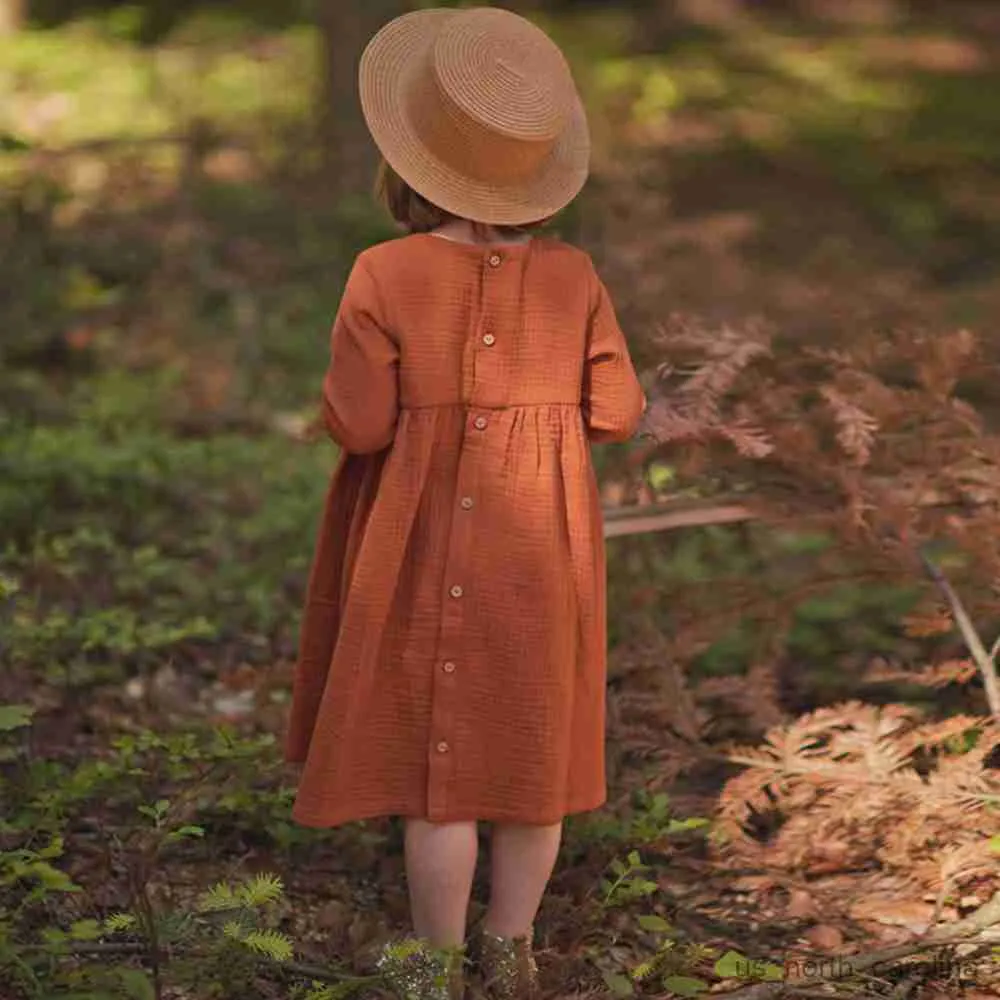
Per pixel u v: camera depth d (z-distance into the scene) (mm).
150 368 10898
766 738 6094
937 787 5309
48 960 4336
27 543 7918
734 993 4586
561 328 4527
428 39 4648
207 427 9930
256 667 7062
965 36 25016
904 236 15883
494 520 4453
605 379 4637
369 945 4902
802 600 6328
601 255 7707
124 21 21984
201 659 7117
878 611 7812
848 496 6129
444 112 4414
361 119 14336
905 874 5383
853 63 23125
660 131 19141
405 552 4477
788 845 5410
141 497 8352
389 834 5609
